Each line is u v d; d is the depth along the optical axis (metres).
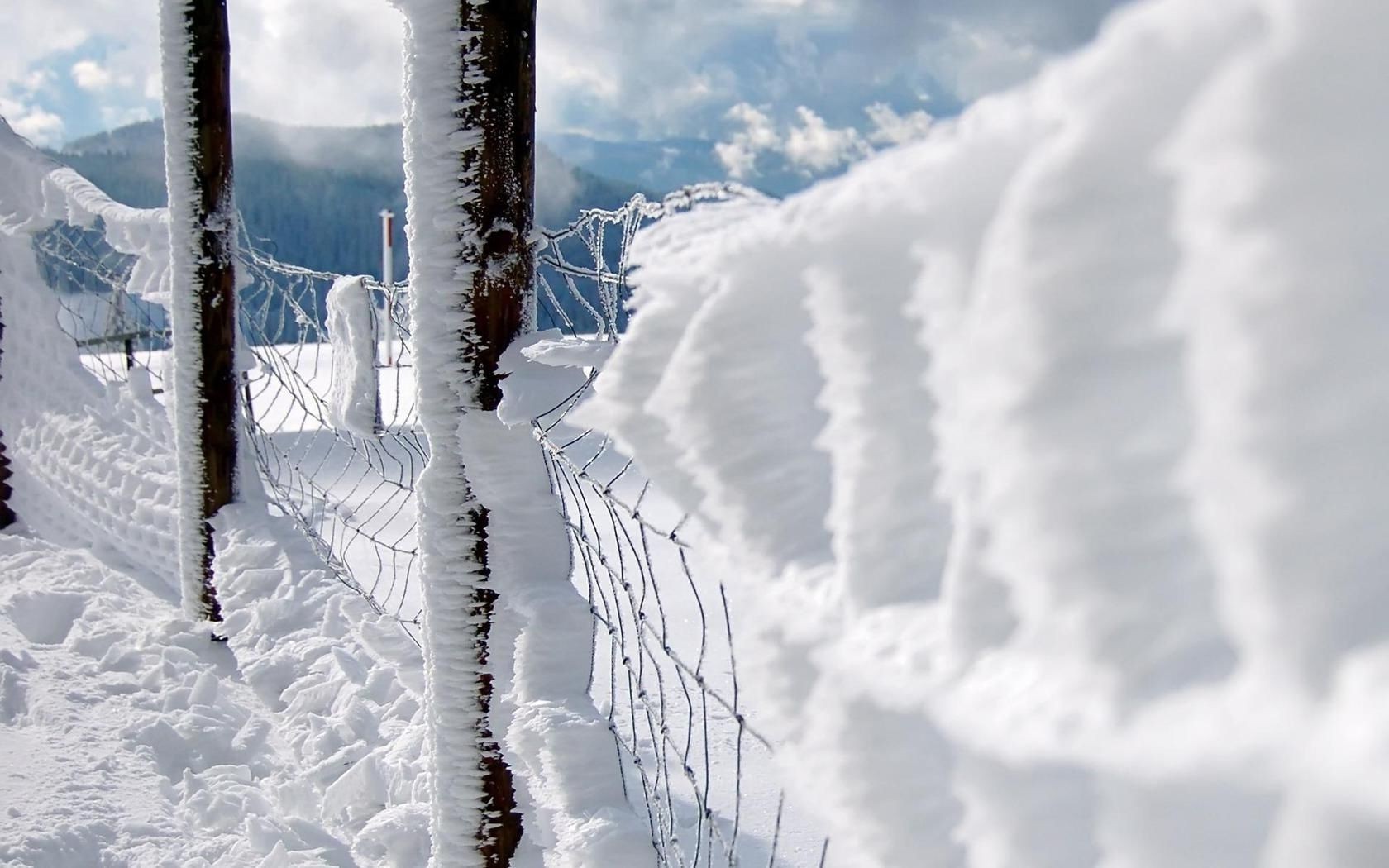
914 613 0.67
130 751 3.04
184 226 3.90
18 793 2.73
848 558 0.73
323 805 2.84
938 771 0.72
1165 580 0.44
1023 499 0.46
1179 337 0.43
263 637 3.65
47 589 4.24
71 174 4.84
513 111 2.04
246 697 3.47
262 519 4.04
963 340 0.54
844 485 0.73
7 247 5.16
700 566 0.96
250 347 4.16
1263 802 0.44
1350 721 0.34
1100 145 0.43
